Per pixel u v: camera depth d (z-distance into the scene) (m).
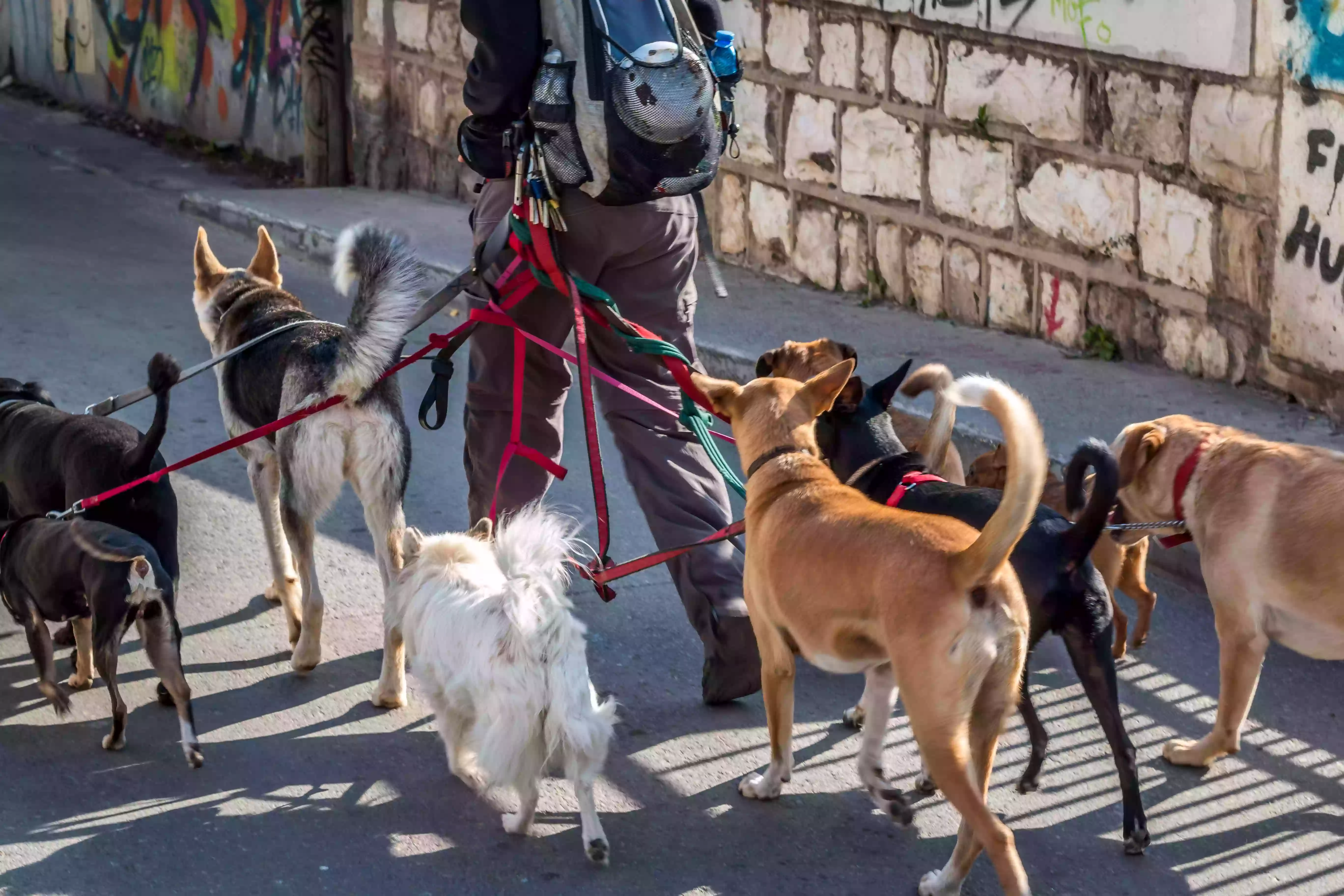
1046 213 8.54
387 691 5.21
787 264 10.53
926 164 9.26
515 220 5.12
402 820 4.53
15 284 11.02
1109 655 4.30
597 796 4.68
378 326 5.15
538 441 5.68
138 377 8.91
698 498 5.30
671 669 5.57
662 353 4.86
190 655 5.62
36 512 5.61
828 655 4.11
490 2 4.86
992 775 4.80
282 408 5.42
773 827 4.52
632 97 4.80
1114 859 4.32
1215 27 7.32
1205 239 7.64
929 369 5.11
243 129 16.61
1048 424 7.16
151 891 4.13
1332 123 6.78
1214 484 4.73
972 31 8.75
